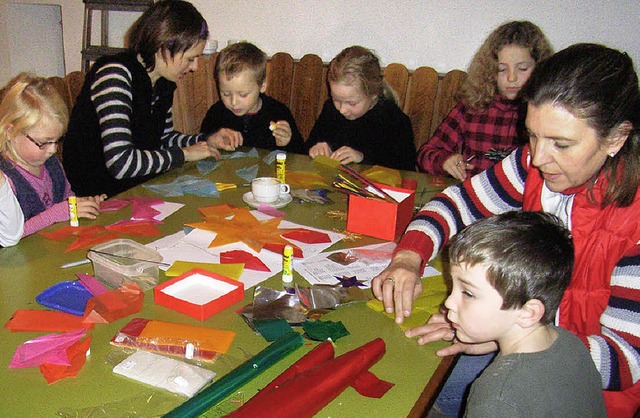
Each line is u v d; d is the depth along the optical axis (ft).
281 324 3.46
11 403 2.67
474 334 3.09
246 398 2.81
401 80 10.23
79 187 7.07
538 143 3.30
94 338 3.23
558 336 3.09
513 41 6.81
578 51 3.17
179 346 3.20
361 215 4.86
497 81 7.16
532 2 9.52
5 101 5.06
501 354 3.16
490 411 2.61
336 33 11.05
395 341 3.43
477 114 7.58
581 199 3.61
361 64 7.39
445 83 10.01
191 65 6.91
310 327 3.44
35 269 3.96
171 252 4.31
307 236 4.73
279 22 11.37
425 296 3.95
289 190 5.65
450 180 6.57
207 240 4.55
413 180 6.47
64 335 3.18
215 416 2.67
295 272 4.15
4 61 12.62
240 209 5.17
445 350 3.32
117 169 6.21
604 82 3.04
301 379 2.80
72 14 12.57
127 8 11.75
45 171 5.60
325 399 2.79
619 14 9.07
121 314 3.47
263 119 8.57
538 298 2.91
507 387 2.69
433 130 10.34
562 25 9.46
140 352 3.11
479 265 2.93
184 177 6.04
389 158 8.02
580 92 3.03
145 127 6.91
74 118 6.87
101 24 12.25
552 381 2.78
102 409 2.67
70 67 13.04
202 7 11.77
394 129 8.18
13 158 5.26
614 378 3.20
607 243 3.49
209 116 8.81
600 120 3.07
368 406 2.84
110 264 3.85
